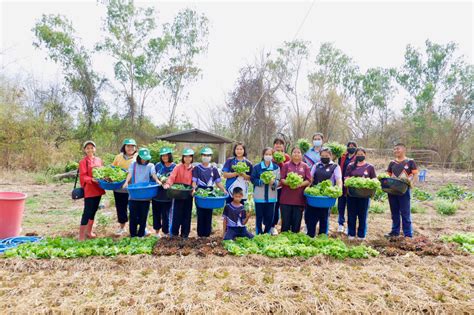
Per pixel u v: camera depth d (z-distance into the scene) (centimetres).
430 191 1662
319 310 409
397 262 566
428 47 3869
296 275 495
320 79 2600
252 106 2383
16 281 459
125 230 741
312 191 625
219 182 646
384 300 434
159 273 496
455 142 2831
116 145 2950
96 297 421
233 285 455
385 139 3164
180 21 3259
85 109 2884
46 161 2039
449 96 3703
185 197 605
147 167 635
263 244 599
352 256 577
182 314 396
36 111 2459
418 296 443
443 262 571
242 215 648
